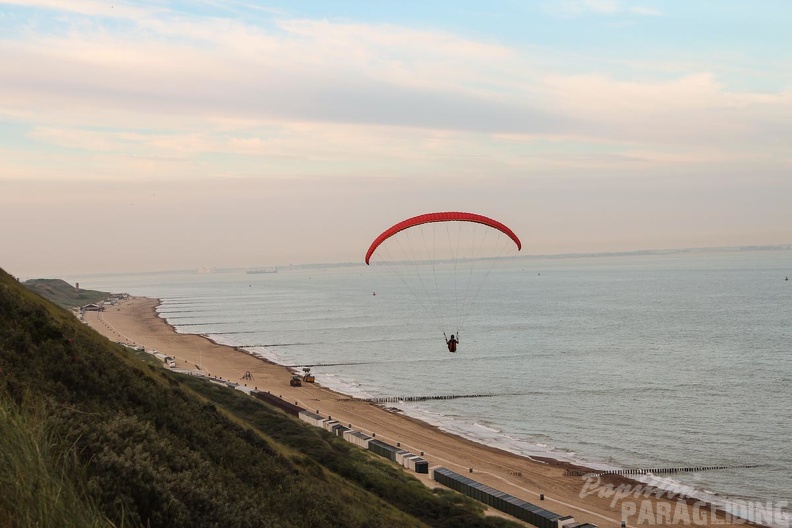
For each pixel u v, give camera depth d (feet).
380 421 290.35
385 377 409.49
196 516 48.52
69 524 33.76
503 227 147.43
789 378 360.89
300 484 93.25
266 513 70.54
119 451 49.90
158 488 46.70
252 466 90.68
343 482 132.36
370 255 145.28
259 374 420.36
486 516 159.43
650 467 222.48
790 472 214.48
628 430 271.08
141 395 89.30
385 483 158.30
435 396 348.18
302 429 194.39
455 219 145.48
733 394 327.06
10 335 83.25
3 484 33.86
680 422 280.10
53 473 37.47
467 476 207.00
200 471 61.62
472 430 278.26
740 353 451.94
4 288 98.99
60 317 132.98
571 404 320.09
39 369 77.71
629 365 419.95
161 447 59.57
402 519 120.47
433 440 257.55
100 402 79.92
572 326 649.20
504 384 374.22
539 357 465.06
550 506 180.24
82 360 87.30
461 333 623.36
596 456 236.84
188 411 98.27
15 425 39.91
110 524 37.55
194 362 468.34
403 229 144.97
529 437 265.54
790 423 271.90
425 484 187.93
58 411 54.13
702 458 231.30
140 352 416.05
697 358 437.99
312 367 452.76
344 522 86.53
